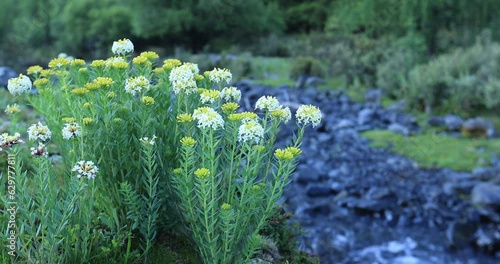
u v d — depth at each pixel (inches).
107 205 50.8
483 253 98.3
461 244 100.3
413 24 221.3
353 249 97.9
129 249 48.9
